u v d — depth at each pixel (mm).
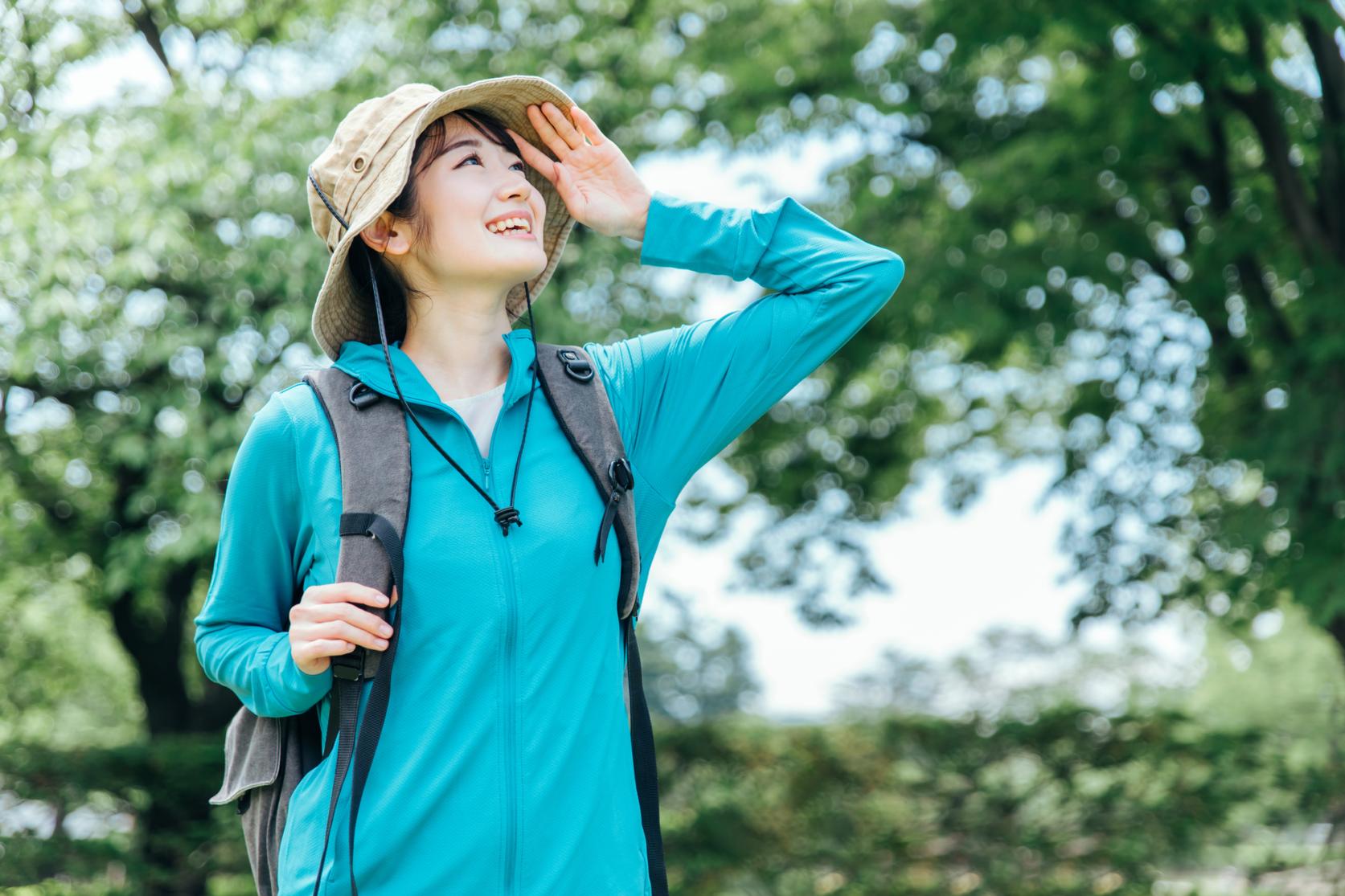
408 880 1607
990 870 10336
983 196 9305
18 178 6680
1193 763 10188
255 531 1793
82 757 9023
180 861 9211
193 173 7199
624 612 1777
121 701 15367
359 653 1626
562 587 1686
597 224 2025
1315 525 7906
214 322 7867
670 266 2047
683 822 10727
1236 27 7797
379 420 1723
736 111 9438
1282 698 22141
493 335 1886
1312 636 21766
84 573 11023
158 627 10891
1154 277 9758
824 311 1989
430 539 1660
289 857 1671
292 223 7609
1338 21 6977
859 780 10719
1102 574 9750
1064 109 9805
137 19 7223
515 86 1923
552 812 1631
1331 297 7906
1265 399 8586
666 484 1949
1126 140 8656
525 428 1756
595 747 1686
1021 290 9102
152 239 7043
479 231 1815
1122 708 10484
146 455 7777
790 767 10852
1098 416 9820
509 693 1642
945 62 9617
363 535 1642
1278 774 10016
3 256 6883
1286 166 8219
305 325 7383
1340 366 8062
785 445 11086
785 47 9797
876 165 9859
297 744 1761
